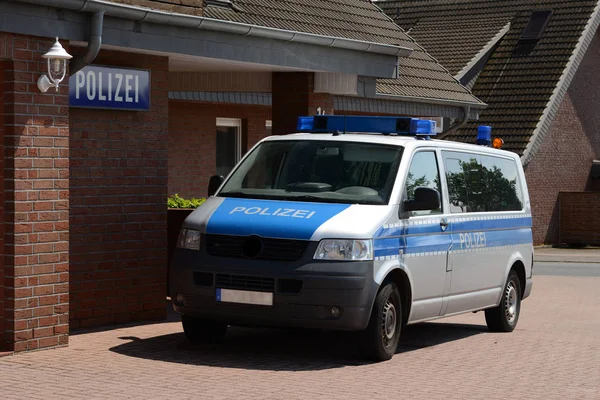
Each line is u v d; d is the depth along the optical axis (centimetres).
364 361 1121
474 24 4147
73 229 1262
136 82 1313
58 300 1133
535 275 2528
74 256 1266
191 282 1102
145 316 1360
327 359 1126
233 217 1106
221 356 1121
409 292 1152
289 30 1465
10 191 1084
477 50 3938
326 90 1683
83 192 1271
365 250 1071
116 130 1305
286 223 1082
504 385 1014
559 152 3891
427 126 1280
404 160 1176
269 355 1141
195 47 1298
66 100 1128
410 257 1145
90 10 1125
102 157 1290
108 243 1304
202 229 1109
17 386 928
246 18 1529
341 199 1137
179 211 1575
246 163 1223
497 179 1395
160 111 1358
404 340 1321
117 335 1240
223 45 1341
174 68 1619
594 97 4103
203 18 1270
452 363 1138
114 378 974
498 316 1405
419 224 1172
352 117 1277
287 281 1066
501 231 1373
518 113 3772
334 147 1197
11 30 1060
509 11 4175
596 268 2836
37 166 1102
